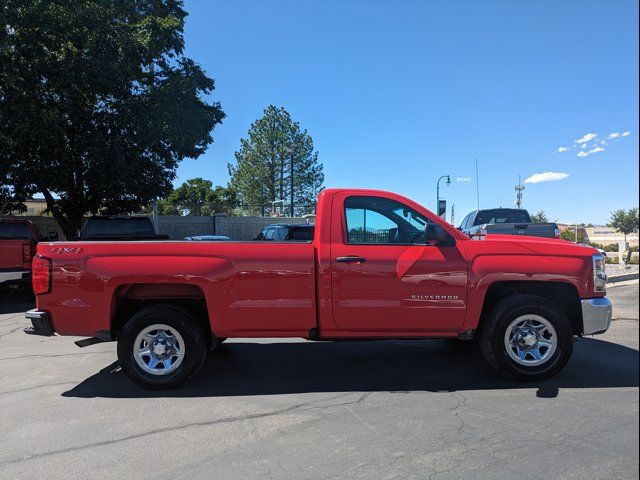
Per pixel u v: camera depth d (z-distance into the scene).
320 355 6.23
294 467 3.29
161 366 4.96
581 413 4.16
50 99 15.76
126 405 4.52
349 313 4.89
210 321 4.88
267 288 4.87
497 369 5.00
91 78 15.62
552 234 11.61
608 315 4.99
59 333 4.93
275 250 4.91
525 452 3.45
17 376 5.48
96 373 5.58
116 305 4.99
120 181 17.20
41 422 4.13
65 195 18.94
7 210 18.58
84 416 4.26
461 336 5.04
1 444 3.71
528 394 4.66
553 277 4.93
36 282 4.90
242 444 3.66
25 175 15.65
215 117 21.17
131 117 16.64
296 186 49.91
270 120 49.25
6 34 14.74
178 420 4.14
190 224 25.97
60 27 15.29
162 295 5.05
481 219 14.08
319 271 4.88
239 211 48.06
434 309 4.91
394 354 6.25
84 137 16.34
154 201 20.98
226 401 4.59
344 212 5.05
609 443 3.58
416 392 4.77
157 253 4.89
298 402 4.54
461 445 3.58
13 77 14.49
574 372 5.34
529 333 4.97
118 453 3.54
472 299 4.93
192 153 20.02
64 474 3.24
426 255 4.92
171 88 17.55
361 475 3.17
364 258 4.88
